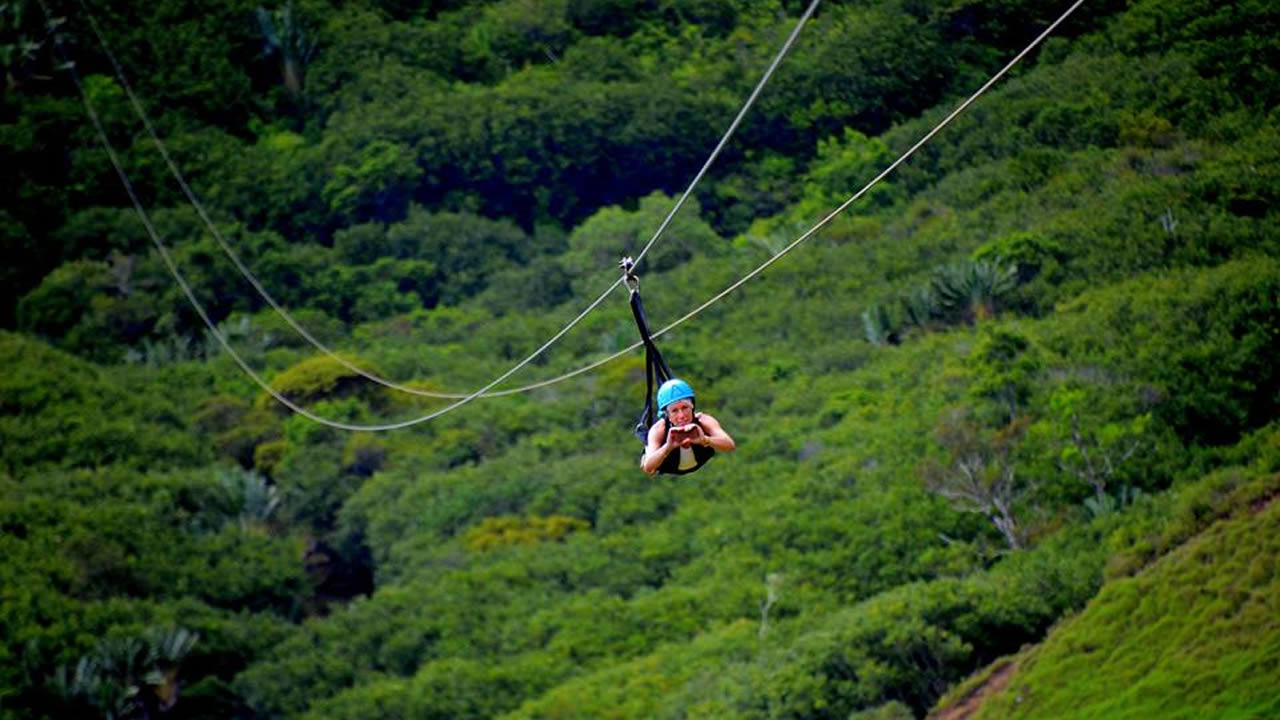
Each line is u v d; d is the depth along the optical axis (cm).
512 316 9738
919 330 7838
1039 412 6391
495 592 6456
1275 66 9062
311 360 8681
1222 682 4422
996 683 5000
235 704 6038
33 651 5912
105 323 9488
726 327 8700
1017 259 7769
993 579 5481
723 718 5025
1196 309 6712
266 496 7588
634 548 6625
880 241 9131
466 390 8612
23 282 10175
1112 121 9138
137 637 6072
